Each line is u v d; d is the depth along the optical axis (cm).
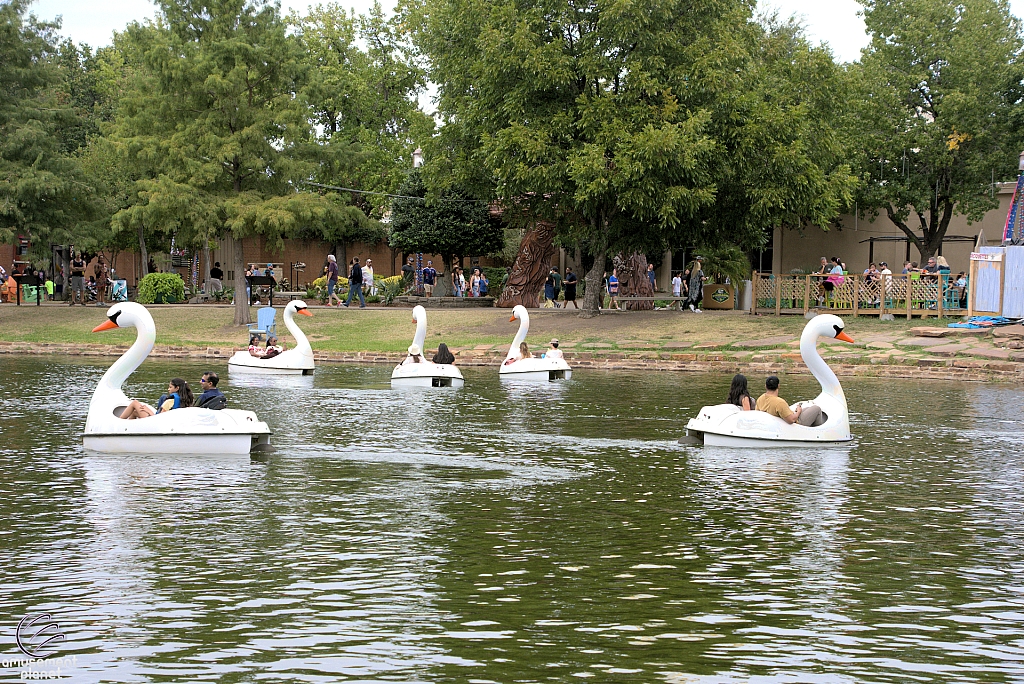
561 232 3653
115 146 3641
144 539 1022
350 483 1280
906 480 1303
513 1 3191
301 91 3744
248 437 1462
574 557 970
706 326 3186
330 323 3569
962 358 2531
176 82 3575
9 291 4462
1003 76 3991
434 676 704
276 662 729
